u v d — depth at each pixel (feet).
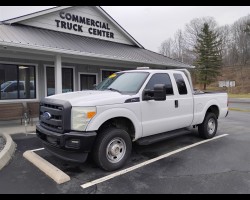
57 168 14.92
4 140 22.02
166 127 18.44
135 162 16.80
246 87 161.17
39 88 36.88
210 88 165.78
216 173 14.93
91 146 14.15
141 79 17.62
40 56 34.14
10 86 33.94
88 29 43.96
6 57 33.01
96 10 44.96
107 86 18.78
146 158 17.66
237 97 110.93
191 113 20.65
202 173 14.92
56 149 15.40
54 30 39.55
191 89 21.01
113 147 15.25
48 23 38.86
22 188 13.00
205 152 19.16
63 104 14.43
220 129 29.07
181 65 48.98
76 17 42.24
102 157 14.75
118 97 15.52
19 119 31.78
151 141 17.29
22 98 35.19
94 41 42.83
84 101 14.43
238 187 13.07
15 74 34.40
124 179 14.06
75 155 14.46
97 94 15.90
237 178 14.19
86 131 14.07
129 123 16.52
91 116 14.10
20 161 17.08
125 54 40.27
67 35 39.81
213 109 24.63
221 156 18.19
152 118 17.33
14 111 29.71
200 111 21.74
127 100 15.79
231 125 32.24
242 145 21.29
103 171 15.16
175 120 19.04
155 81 18.04
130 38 50.47
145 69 19.79
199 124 22.97
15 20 34.96
